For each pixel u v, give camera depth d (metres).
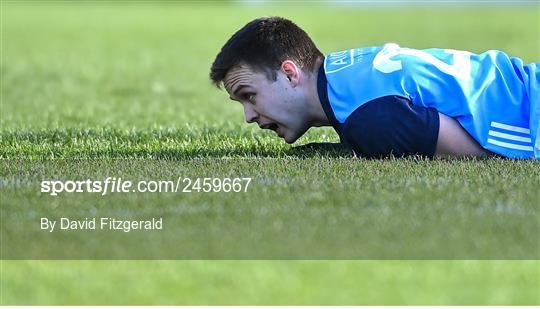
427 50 18.19
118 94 37.59
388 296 10.62
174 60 56.44
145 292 10.84
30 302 10.56
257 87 17.70
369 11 128.62
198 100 35.38
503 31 79.12
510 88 17.56
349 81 17.28
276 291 10.80
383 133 16.80
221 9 131.62
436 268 11.45
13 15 107.12
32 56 57.38
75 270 11.55
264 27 17.70
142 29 86.62
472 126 16.98
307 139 21.23
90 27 88.81
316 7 151.00
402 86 17.09
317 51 18.08
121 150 19.30
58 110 30.44
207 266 11.61
